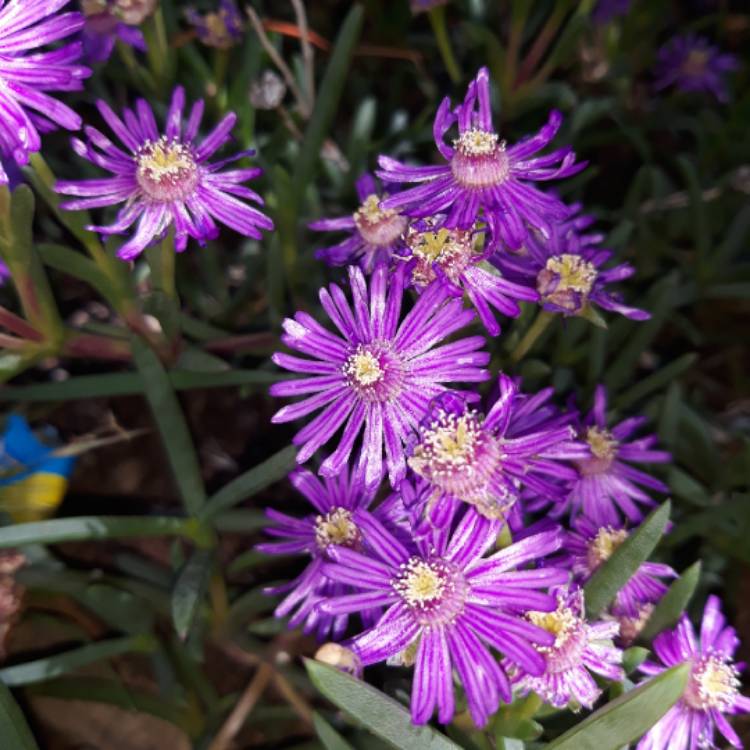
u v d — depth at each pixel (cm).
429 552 20
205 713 29
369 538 21
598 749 20
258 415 34
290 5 42
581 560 25
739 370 37
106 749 28
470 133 23
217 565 28
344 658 21
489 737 23
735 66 41
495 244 22
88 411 34
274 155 35
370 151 37
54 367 35
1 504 30
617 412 31
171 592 29
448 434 20
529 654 19
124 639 28
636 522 26
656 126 41
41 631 30
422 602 20
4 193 25
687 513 31
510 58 36
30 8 23
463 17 40
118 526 26
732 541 29
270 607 29
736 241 36
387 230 26
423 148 38
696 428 31
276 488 32
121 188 25
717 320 38
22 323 29
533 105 37
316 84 41
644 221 37
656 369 37
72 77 22
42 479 30
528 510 25
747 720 28
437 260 22
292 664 29
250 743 29
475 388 27
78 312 36
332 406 22
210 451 34
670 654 22
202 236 25
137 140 26
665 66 41
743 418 36
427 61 42
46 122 24
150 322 31
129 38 32
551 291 25
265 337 32
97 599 28
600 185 41
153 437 33
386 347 22
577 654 20
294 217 31
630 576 22
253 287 34
